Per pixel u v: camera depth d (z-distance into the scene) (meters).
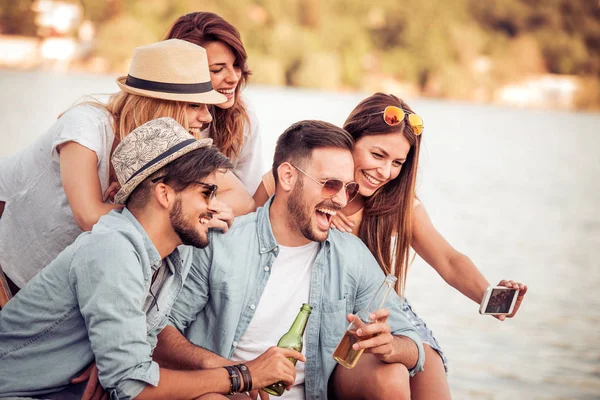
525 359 8.31
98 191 2.91
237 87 3.54
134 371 2.42
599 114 61.31
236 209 3.21
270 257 2.89
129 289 2.43
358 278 2.96
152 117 3.02
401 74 54.81
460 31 57.56
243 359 2.88
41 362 2.50
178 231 2.52
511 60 59.88
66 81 34.69
